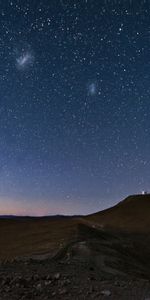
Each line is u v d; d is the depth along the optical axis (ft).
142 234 197.77
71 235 120.67
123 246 131.95
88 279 48.98
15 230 167.73
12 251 114.83
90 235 128.77
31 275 48.14
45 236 130.82
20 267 53.42
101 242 113.19
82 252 84.33
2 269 51.03
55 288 42.16
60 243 107.24
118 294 42.01
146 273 90.79
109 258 84.74
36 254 96.12
